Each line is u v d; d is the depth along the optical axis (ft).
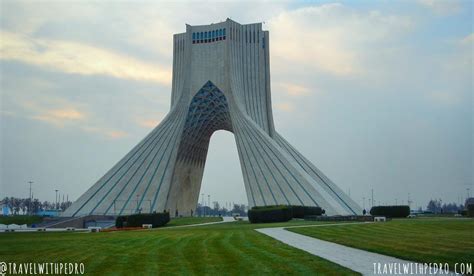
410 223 119.85
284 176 219.61
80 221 197.57
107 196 223.51
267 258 54.65
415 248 62.18
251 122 243.19
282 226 125.49
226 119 282.56
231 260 53.21
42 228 176.24
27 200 496.23
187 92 263.70
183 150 277.64
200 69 265.34
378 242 71.20
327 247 66.64
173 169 245.24
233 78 257.75
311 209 183.52
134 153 241.55
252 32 273.13
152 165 236.63
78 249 67.41
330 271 46.14
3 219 200.13
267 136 240.53
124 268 48.98
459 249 60.18
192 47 268.62
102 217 203.51
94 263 52.90
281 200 212.64
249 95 266.16
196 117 276.00
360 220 156.97
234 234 92.68
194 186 315.78
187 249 64.23
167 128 251.19
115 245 72.08
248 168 231.30
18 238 95.40
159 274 45.16
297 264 50.24
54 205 570.46
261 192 220.02
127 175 232.12
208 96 267.18
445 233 86.12
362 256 56.85
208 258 54.95
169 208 248.93
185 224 173.47
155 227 160.35
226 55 259.19
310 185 212.23
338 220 159.02
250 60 269.64
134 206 219.82
